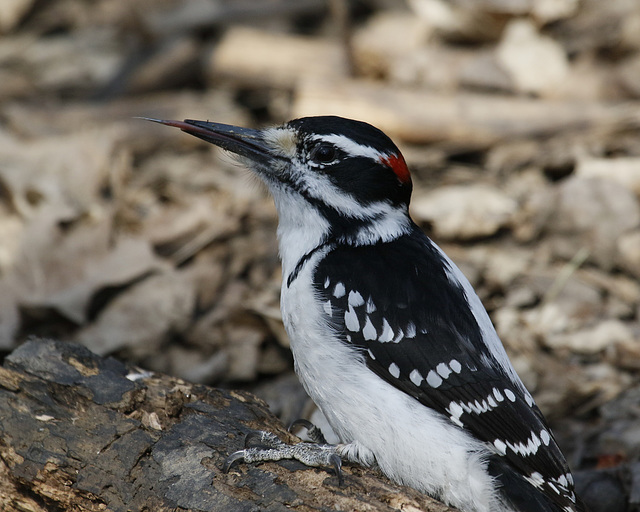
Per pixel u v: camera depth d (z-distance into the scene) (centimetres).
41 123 1530
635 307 1169
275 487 686
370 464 744
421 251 805
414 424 727
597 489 873
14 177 1365
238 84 1658
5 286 1181
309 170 820
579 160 1376
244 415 763
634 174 1330
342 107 1462
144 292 1166
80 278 1186
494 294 1209
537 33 1588
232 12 1769
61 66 1728
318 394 763
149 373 796
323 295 764
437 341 741
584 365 1088
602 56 1549
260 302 1160
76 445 712
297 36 1772
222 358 1111
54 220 1247
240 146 838
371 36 1672
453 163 1464
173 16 1748
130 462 705
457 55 1600
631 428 970
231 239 1280
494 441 729
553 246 1274
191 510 677
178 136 1529
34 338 791
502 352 779
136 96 1647
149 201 1378
